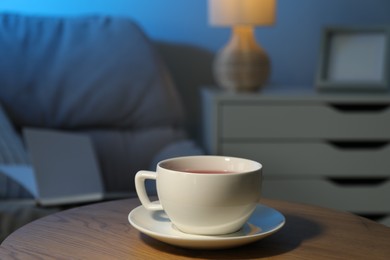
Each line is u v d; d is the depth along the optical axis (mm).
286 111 2109
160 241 1007
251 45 2166
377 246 994
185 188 938
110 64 2135
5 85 2062
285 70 2441
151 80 2158
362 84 2209
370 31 2250
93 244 992
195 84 2428
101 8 2359
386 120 2115
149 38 2258
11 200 1662
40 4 2332
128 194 1706
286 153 2127
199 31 2404
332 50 2258
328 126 2117
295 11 2420
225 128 2111
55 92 2094
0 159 1741
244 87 2170
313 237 1039
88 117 2115
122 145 2125
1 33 2105
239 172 1031
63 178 1730
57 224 1099
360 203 2145
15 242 998
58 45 2129
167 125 2184
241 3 2084
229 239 925
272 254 954
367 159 2131
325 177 2152
